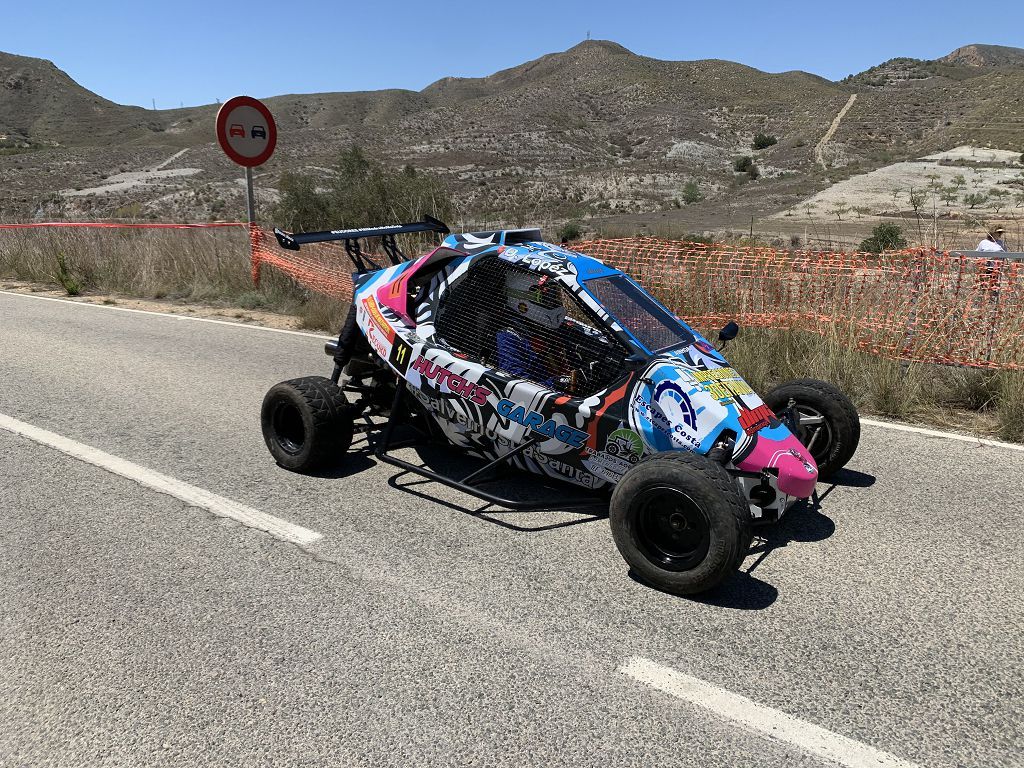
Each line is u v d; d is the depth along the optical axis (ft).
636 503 12.09
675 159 396.16
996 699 9.88
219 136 39.65
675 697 9.80
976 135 313.53
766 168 333.83
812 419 16.06
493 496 14.98
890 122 418.92
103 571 12.71
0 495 15.69
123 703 9.57
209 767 8.55
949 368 23.76
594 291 14.21
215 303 41.19
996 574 13.12
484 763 8.64
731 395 13.38
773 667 10.47
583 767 8.60
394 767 8.57
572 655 10.66
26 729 9.12
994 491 16.65
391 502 15.67
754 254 32.60
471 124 533.96
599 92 629.51
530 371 14.65
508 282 15.02
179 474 16.98
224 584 12.37
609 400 13.55
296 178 55.88
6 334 32.01
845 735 9.18
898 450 19.16
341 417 16.63
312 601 11.91
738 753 8.85
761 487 12.80
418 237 42.91
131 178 326.24
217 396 23.34
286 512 15.10
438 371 15.69
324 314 34.63
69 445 18.70
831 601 12.23
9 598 11.87
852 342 24.18
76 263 47.57
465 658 10.54
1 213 91.61
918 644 11.07
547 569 13.07
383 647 10.75
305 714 9.40
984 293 24.23
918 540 14.37
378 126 546.67
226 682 9.97
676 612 11.82
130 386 24.27
